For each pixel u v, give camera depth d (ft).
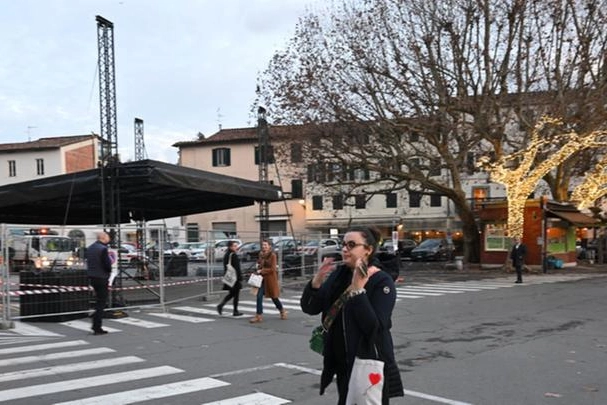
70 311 41.16
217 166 176.96
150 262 52.80
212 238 55.62
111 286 43.57
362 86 84.64
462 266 94.63
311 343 13.04
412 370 23.47
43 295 40.52
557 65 82.07
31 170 182.70
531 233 89.04
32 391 21.15
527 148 82.84
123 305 44.60
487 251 94.99
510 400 19.07
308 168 95.50
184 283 53.36
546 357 25.79
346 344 11.57
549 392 19.98
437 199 166.20
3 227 38.93
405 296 53.93
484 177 161.38
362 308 11.28
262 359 26.37
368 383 11.11
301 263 72.54
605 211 115.24
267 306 48.55
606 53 82.84
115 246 45.52
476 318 38.60
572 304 45.96
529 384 21.07
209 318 41.34
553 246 93.20
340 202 99.81
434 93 83.10
